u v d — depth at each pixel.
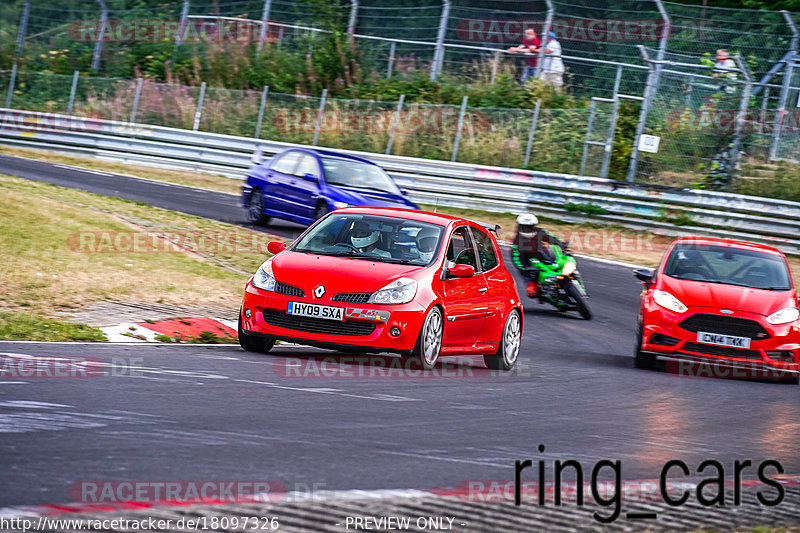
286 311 31.48
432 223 35.53
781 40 96.25
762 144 89.12
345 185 64.69
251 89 115.06
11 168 84.25
